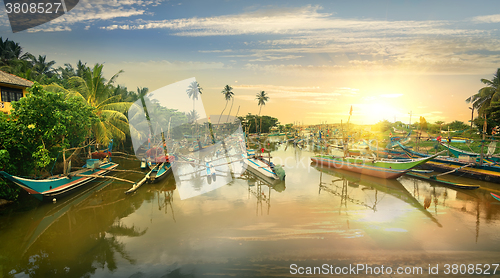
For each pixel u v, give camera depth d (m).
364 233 13.49
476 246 12.12
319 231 13.77
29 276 9.98
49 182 16.91
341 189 22.05
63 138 18.91
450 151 32.06
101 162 26.75
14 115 16.16
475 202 18.17
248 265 10.59
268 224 14.67
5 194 15.64
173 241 12.74
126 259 11.12
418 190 21.50
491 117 36.97
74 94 28.44
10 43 35.47
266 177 25.17
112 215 16.23
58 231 13.93
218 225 14.59
